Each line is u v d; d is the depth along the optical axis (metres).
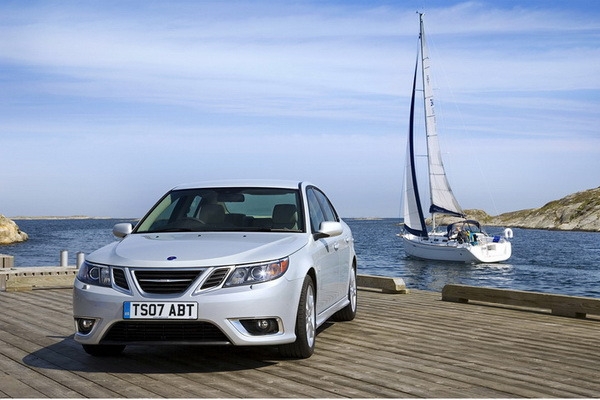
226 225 6.32
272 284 5.28
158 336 5.19
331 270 6.79
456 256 41.28
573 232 132.38
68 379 4.98
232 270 5.24
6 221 75.12
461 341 6.77
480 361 5.79
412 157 41.75
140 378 5.02
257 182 6.88
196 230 6.27
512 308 9.47
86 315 5.30
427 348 6.34
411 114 41.34
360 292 11.41
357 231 132.38
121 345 5.65
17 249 60.44
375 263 44.16
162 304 5.11
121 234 6.38
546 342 6.80
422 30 46.09
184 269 5.20
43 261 45.06
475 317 8.57
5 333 7.05
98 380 4.95
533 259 51.78
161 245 5.66
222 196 6.65
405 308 9.36
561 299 8.82
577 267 44.41
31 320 7.99
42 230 139.12
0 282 11.84
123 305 5.16
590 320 8.45
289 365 5.49
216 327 5.13
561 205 153.50
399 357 5.89
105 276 5.36
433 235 45.62
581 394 4.70
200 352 5.97
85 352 6.01
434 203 47.00
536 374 5.31
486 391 4.75
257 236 6.00
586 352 6.28
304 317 5.59
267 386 4.78
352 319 8.09
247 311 5.15
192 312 5.08
